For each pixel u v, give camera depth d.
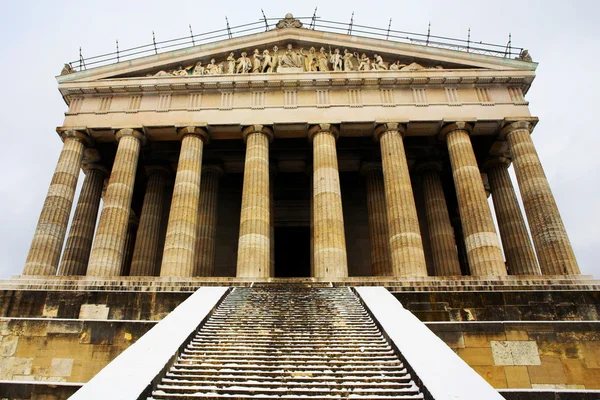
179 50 29.36
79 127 27.42
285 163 33.25
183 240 24.22
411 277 22.39
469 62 28.58
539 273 27.17
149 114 27.98
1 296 17.47
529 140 26.64
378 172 31.75
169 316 13.17
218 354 10.91
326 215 24.56
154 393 8.48
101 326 13.97
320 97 28.31
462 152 26.52
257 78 28.27
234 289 18.23
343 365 10.30
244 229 24.53
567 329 13.34
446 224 30.16
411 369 9.07
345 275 23.30
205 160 32.25
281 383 9.29
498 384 12.71
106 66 28.66
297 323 13.64
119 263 24.23
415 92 28.36
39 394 10.15
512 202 29.41
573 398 9.39
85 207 29.58
